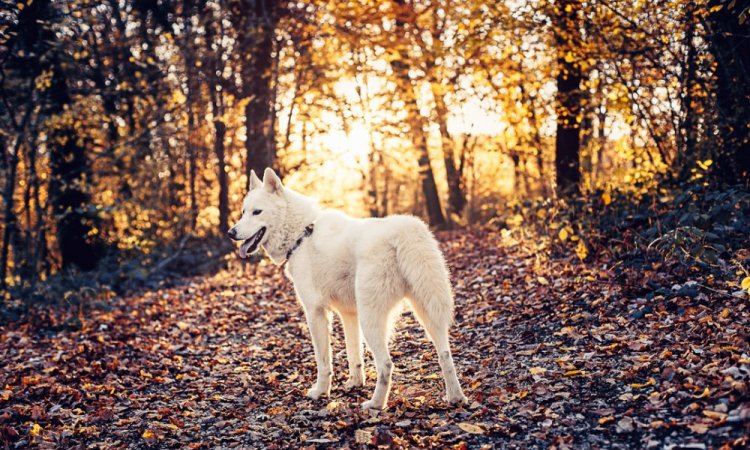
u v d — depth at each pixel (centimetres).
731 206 645
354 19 1439
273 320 828
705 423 339
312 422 445
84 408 512
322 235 512
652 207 759
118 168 1523
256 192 545
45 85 1121
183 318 882
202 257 1511
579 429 372
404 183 2536
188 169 2086
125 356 670
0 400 523
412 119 1692
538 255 850
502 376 491
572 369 469
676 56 874
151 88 1480
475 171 2372
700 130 838
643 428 354
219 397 529
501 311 677
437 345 443
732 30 750
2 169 1221
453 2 1166
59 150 1273
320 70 1559
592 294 627
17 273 1180
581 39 950
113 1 1622
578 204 925
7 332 798
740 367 380
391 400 469
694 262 602
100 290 1051
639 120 941
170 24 1703
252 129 1602
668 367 415
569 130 1113
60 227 1304
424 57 1330
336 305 515
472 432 388
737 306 492
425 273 439
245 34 1515
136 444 436
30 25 1036
